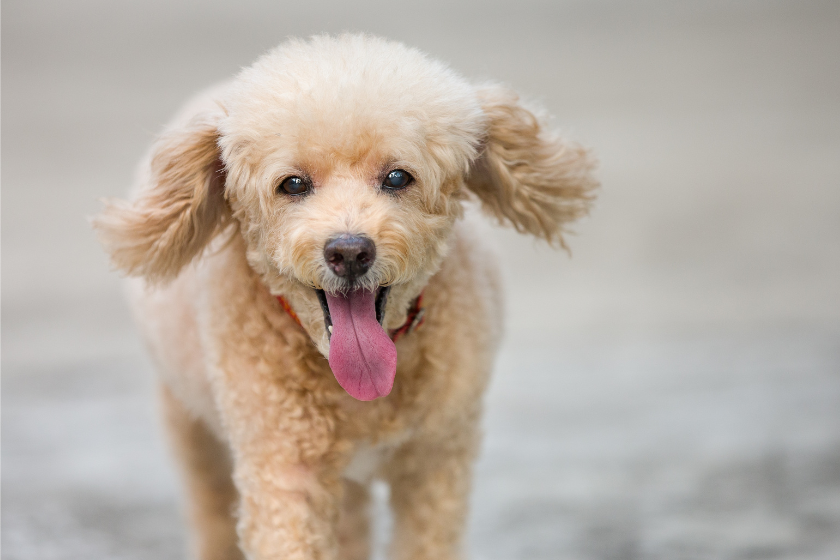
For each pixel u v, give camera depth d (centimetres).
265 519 512
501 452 884
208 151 530
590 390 1076
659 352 1226
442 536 547
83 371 1229
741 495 748
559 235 587
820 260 1722
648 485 781
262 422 512
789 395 1006
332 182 475
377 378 475
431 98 500
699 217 2100
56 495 814
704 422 938
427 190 495
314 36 543
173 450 667
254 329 514
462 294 531
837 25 5447
